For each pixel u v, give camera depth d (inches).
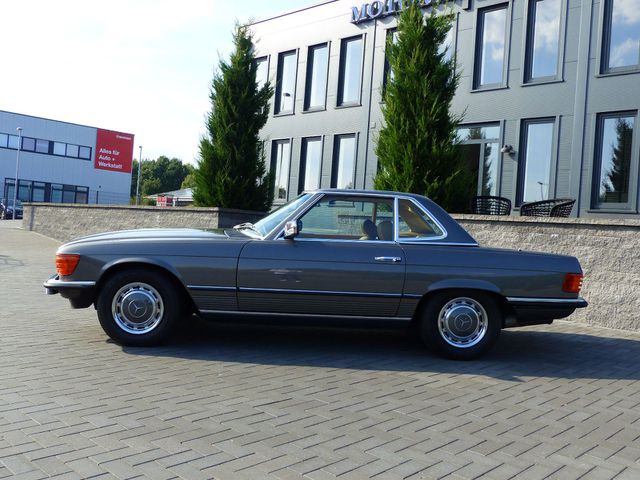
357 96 746.2
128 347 229.6
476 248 235.0
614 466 136.7
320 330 284.5
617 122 537.3
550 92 573.3
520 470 132.0
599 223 339.6
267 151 839.7
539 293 231.1
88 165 2171.5
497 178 607.8
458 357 233.0
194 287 225.0
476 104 625.3
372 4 719.7
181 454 131.6
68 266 225.5
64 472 120.1
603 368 235.9
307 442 142.1
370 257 228.2
